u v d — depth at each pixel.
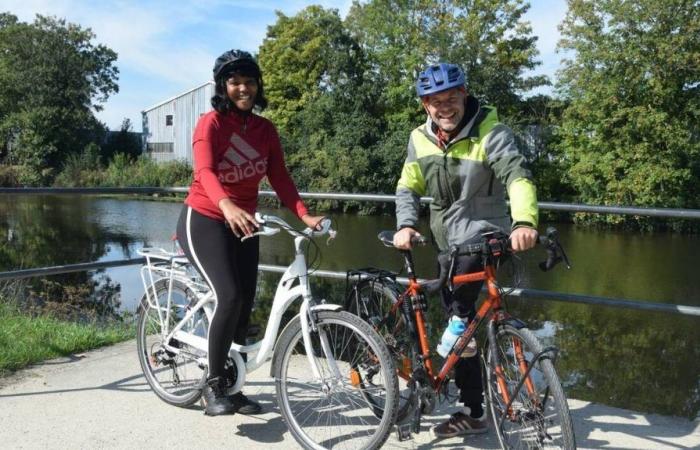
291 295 2.90
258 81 3.05
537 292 3.70
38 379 3.74
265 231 2.86
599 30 28.03
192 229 3.03
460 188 2.77
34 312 5.91
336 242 17.59
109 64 54.28
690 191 26.75
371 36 39.28
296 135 37.59
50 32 51.34
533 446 2.49
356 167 32.50
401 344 2.93
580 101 29.03
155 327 3.50
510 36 36.34
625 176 27.77
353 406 3.19
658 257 18.47
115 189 4.77
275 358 2.89
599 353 9.86
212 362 2.99
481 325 2.75
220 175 3.07
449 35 35.44
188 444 2.93
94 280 13.86
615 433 3.02
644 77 26.86
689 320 11.80
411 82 35.25
